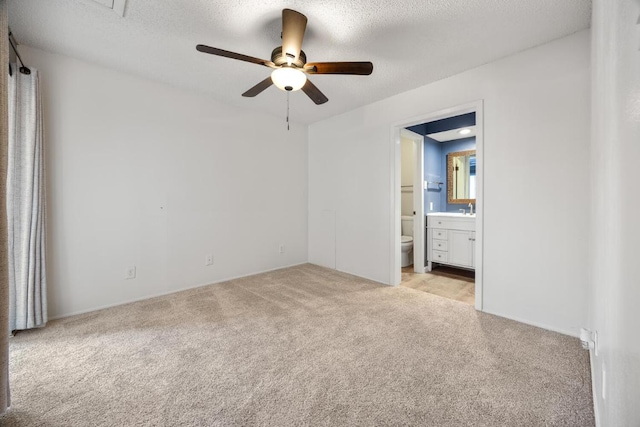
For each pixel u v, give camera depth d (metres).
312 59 2.31
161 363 1.67
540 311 2.13
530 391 1.41
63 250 2.32
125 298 2.64
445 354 1.75
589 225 1.84
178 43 2.11
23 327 2.01
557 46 2.01
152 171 2.79
